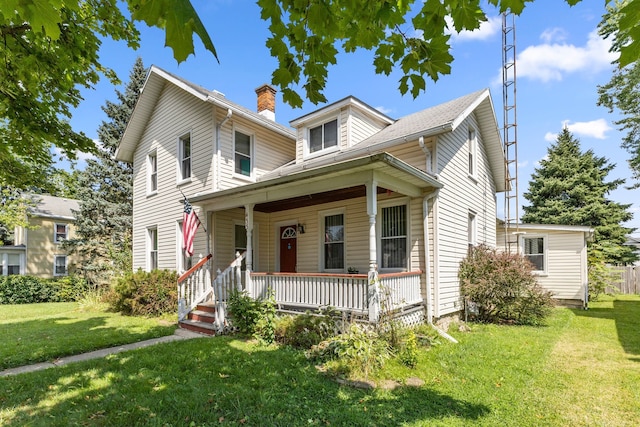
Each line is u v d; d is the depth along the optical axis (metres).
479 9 2.05
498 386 4.51
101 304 12.02
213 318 8.03
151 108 12.54
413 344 5.35
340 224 9.34
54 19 1.54
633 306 12.41
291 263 10.45
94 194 18.38
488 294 8.55
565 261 12.63
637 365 5.41
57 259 21.77
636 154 13.58
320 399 4.00
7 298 15.66
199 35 1.27
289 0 2.10
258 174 10.92
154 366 5.03
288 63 2.47
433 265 7.54
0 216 16.53
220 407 3.74
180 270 10.79
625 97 12.09
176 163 11.22
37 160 5.36
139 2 1.40
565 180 23.11
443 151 8.20
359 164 5.72
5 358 5.47
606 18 10.41
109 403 3.77
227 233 10.12
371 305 5.90
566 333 7.66
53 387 4.25
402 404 3.93
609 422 3.62
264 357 5.48
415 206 7.86
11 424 3.36
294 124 10.84
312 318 6.48
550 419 3.68
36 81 4.13
